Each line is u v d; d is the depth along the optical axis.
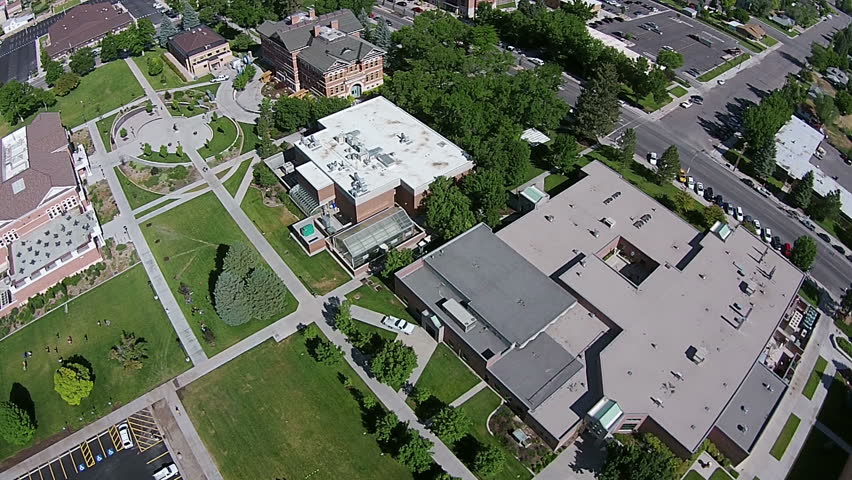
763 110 173.75
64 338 123.81
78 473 101.12
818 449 102.88
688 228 136.12
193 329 122.56
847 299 123.75
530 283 119.12
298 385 111.62
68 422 108.62
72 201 150.00
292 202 151.38
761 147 167.38
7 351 123.00
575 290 117.88
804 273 128.50
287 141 174.00
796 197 153.00
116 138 179.62
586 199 142.38
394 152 149.25
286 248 139.75
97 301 130.75
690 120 188.88
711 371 105.81
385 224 137.38
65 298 132.25
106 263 138.75
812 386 112.31
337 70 182.88
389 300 127.12
